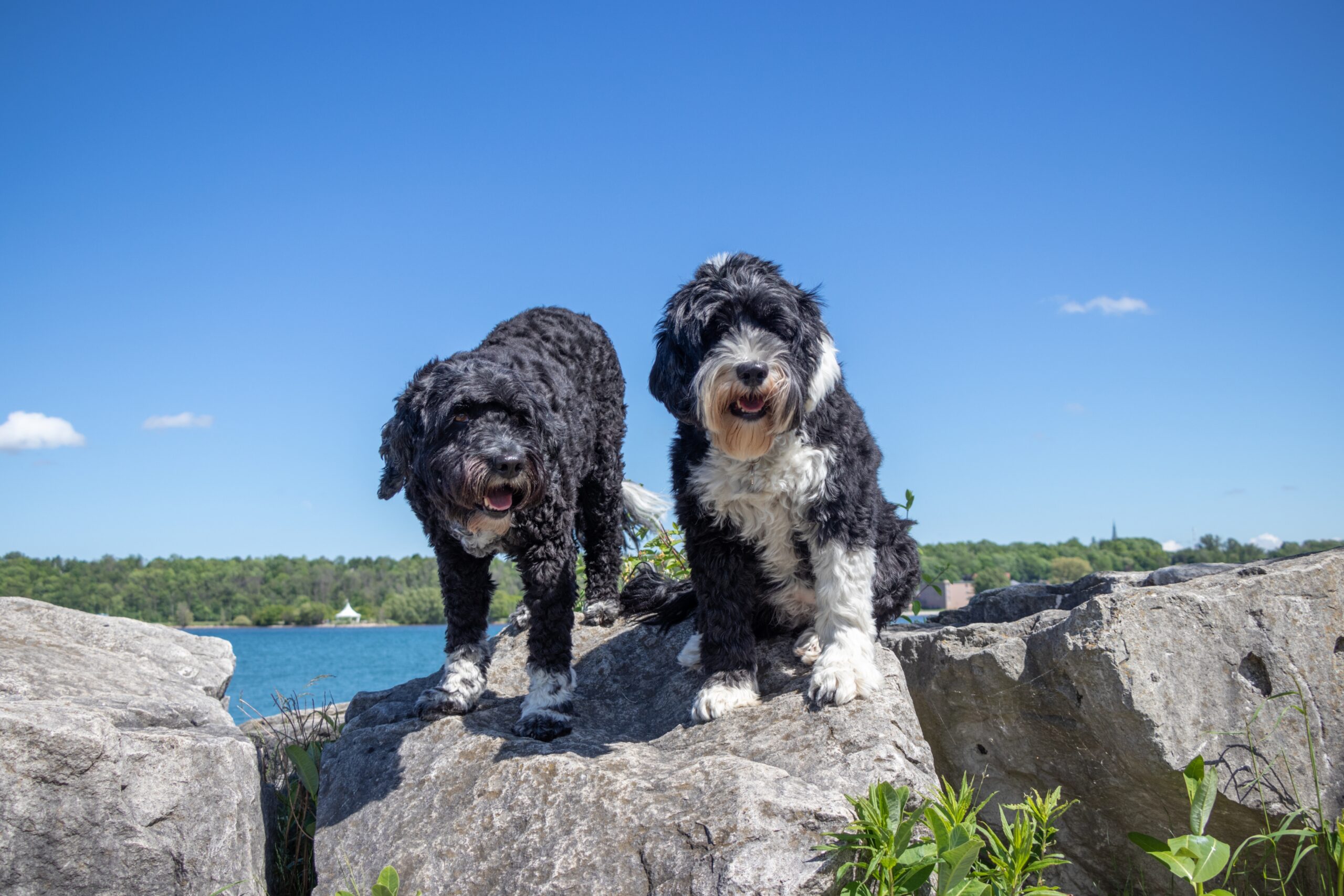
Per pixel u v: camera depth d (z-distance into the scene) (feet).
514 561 5.65
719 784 4.12
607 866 3.97
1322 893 4.17
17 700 4.69
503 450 5.05
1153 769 4.26
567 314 6.99
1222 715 4.28
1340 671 4.40
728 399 4.64
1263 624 4.41
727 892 3.66
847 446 4.91
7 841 4.01
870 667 4.78
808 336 4.90
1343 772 4.24
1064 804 4.61
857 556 4.84
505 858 4.21
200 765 4.48
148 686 5.60
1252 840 3.93
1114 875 4.69
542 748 4.80
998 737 4.93
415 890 4.26
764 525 4.96
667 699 5.51
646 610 6.37
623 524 7.67
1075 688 4.49
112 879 4.19
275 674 21.74
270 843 5.16
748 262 5.17
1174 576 5.49
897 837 3.68
